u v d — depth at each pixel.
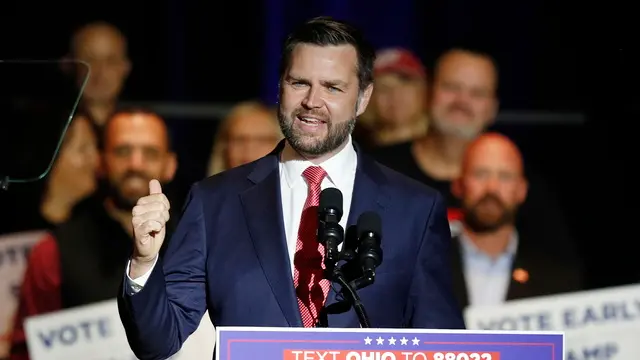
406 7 18.58
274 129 18.23
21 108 17.88
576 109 18.48
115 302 18.09
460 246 18.38
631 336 18.42
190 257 9.63
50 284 17.97
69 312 18.02
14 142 17.84
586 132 18.45
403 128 18.45
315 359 7.96
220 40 18.33
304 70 9.35
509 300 18.38
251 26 18.36
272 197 9.70
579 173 18.45
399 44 18.59
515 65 18.52
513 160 18.41
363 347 7.98
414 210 9.84
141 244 8.79
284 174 9.88
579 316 18.39
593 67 18.45
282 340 7.96
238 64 18.28
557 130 18.45
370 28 18.61
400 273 9.55
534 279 18.39
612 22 18.30
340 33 9.48
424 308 9.57
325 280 9.34
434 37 18.61
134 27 18.20
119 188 18.00
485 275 18.36
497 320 18.38
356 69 9.52
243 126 18.16
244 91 18.31
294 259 9.48
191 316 9.57
